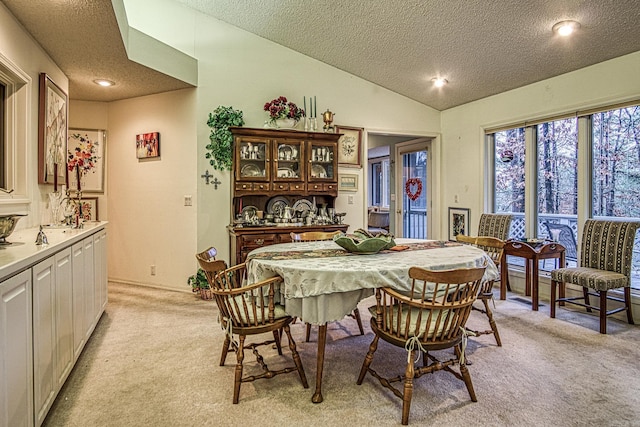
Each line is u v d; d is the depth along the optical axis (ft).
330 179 14.38
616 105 11.01
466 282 5.96
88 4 7.88
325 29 13.05
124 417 6.13
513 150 14.65
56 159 10.53
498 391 6.86
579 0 8.96
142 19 13.44
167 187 14.38
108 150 15.49
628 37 9.93
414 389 6.95
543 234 13.65
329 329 10.11
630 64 10.61
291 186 13.80
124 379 7.40
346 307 6.64
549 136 13.28
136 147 14.92
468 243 10.48
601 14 9.29
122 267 15.51
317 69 15.31
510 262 14.69
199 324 10.55
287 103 14.44
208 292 12.96
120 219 15.40
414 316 6.90
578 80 11.95
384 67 14.74
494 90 14.53
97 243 9.71
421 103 17.16
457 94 15.57
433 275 5.85
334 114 15.62
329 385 7.14
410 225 20.25
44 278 5.86
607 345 8.89
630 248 10.07
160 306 12.27
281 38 14.35
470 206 16.11
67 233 8.02
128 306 12.26
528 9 9.68
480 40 11.55
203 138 13.75
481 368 7.75
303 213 14.76
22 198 8.64
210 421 6.02
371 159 28.76
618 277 9.81
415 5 10.66
